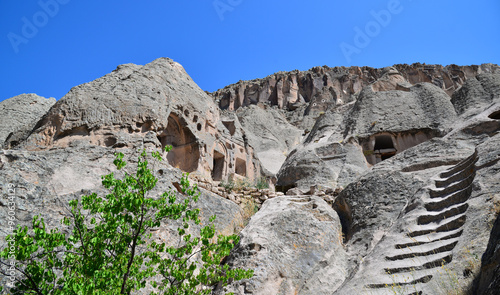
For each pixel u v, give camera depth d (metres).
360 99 29.55
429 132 24.59
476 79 27.80
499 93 25.03
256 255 9.91
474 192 9.69
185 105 21.91
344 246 11.85
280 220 11.22
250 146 30.11
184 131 21.67
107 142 16.14
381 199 12.95
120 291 6.49
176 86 22.08
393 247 9.49
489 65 85.38
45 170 11.05
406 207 11.38
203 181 15.40
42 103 31.73
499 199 8.75
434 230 9.46
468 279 7.09
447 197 10.37
